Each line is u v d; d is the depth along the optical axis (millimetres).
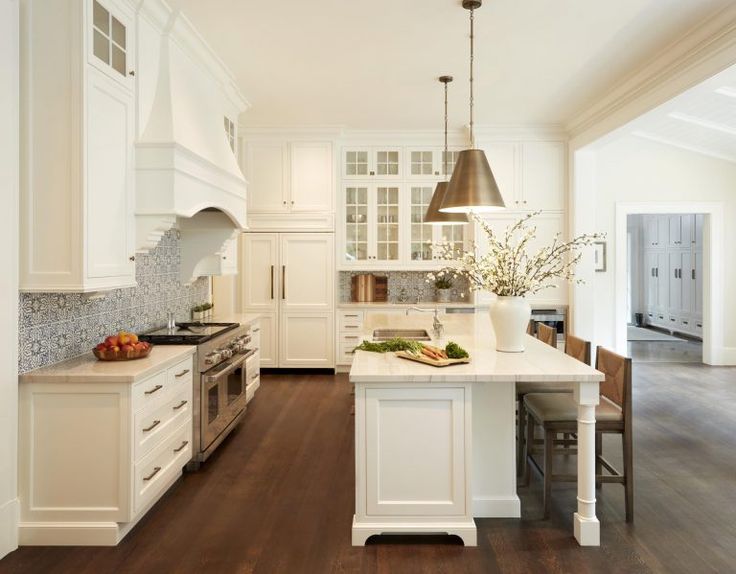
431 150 6895
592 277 6426
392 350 3262
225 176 4219
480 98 5445
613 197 7211
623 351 7207
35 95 2693
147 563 2537
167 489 3355
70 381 2676
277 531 2852
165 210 3240
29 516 2705
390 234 6938
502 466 3021
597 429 2943
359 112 5984
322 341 6754
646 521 2939
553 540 2754
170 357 3166
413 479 2723
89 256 2746
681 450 4055
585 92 5238
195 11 3545
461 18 3672
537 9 3545
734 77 3764
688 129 6434
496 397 3010
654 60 4348
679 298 10109
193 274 4695
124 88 3111
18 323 2676
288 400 5539
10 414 2617
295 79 4875
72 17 2688
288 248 6746
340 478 3557
